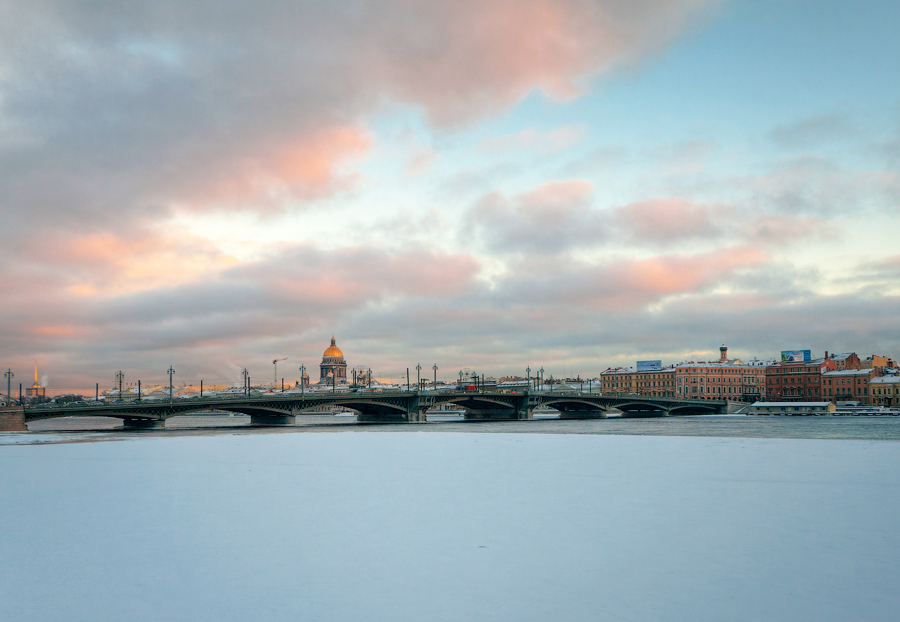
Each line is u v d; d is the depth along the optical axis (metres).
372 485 27.73
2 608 12.41
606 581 13.48
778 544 16.19
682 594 12.61
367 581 13.76
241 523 19.75
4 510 22.66
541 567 14.56
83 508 22.83
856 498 22.56
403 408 192.62
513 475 30.56
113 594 13.18
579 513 20.45
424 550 16.19
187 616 11.91
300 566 14.95
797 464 34.03
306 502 23.41
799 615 11.44
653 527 18.28
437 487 26.75
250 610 12.17
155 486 28.59
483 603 12.32
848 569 14.05
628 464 35.09
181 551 16.42
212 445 60.41
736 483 26.61
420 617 11.66
